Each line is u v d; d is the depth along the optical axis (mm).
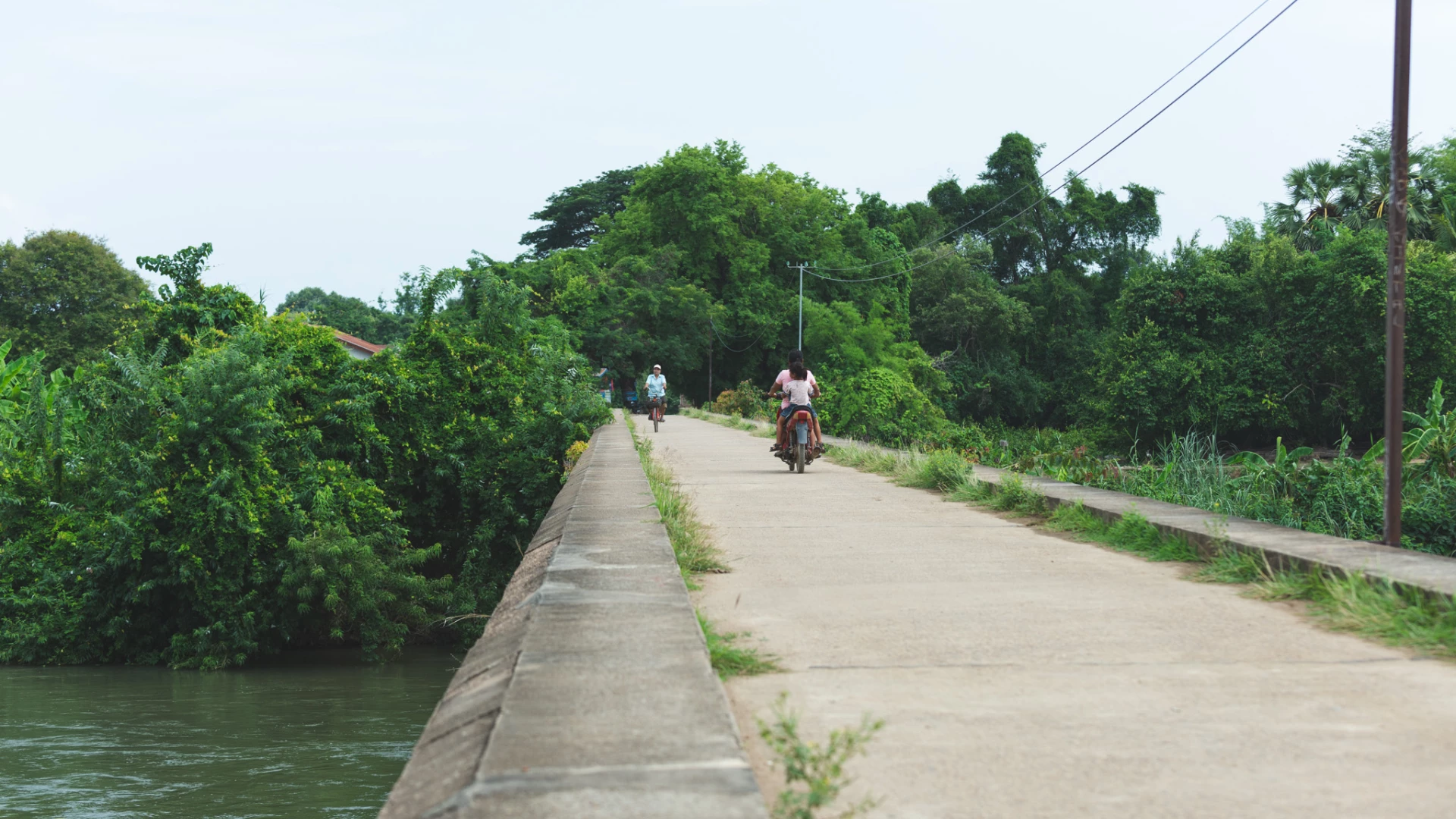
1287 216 46375
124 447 19109
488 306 26719
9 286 54812
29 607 19719
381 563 20125
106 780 11484
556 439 24328
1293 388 39625
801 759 2721
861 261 68062
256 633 19047
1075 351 73250
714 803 2271
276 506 19531
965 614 5184
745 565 6781
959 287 72438
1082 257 78938
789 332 63781
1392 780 2852
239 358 19766
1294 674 3998
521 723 2879
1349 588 5117
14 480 20938
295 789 11133
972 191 79812
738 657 4156
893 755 3076
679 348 59438
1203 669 4090
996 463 16109
